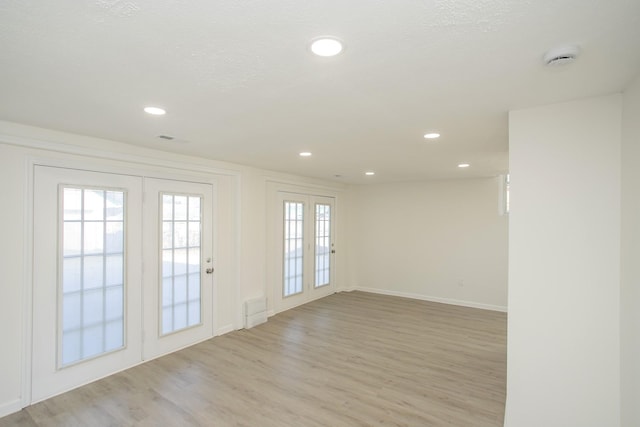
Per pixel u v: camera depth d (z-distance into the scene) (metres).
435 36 1.33
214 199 4.38
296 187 5.92
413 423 2.54
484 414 2.66
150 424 2.52
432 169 4.96
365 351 3.93
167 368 3.46
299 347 4.04
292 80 1.77
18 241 2.70
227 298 4.59
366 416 2.63
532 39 1.35
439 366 3.54
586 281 2.03
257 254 4.98
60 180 2.95
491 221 5.81
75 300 3.06
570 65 1.58
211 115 2.38
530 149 2.18
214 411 2.69
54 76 1.72
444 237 6.23
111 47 1.42
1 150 2.61
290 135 2.96
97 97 2.02
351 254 7.18
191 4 1.12
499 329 4.73
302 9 1.15
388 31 1.29
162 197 3.78
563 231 2.09
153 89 1.90
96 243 3.21
